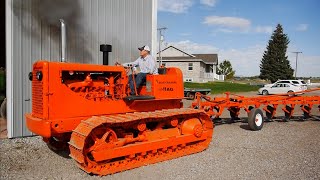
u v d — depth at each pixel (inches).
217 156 271.9
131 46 418.9
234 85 1647.4
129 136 247.9
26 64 325.7
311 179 216.1
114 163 233.9
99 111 251.6
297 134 369.1
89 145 225.6
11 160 255.0
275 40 2434.8
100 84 256.7
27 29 324.8
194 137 283.0
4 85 423.8
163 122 272.5
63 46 266.7
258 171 232.1
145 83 286.4
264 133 372.8
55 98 231.9
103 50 269.0
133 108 271.9
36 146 297.1
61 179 214.5
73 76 249.8
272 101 430.6
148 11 438.9
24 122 327.6
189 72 1978.3
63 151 283.0
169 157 261.6
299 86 1140.5
